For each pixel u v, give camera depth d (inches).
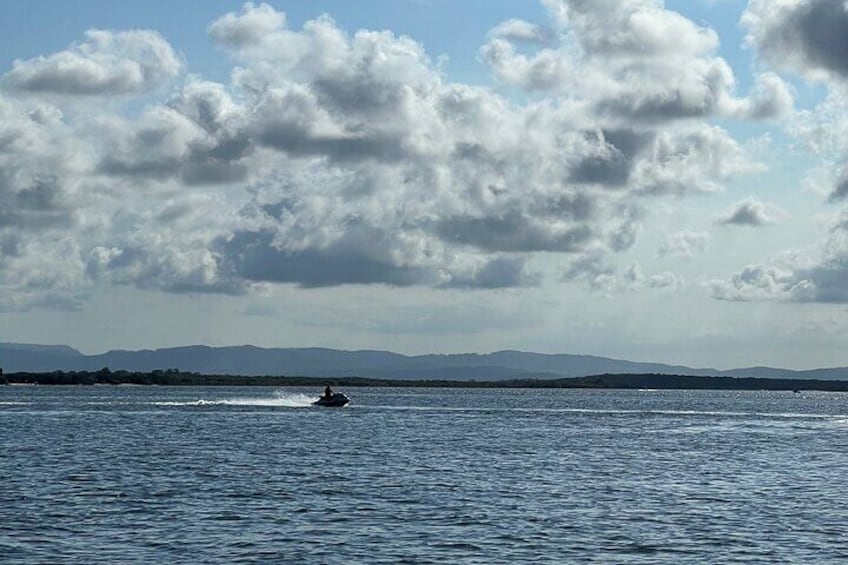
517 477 3715.6
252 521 2672.2
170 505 2915.8
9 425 6491.1
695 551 2359.7
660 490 3378.4
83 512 2780.5
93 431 5940.0
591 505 3009.4
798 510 2950.3
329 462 4158.5
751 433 6673.2
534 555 2305.6
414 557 2272.4
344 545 2385.6
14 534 2469.2
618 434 6363.2
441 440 5570.9
